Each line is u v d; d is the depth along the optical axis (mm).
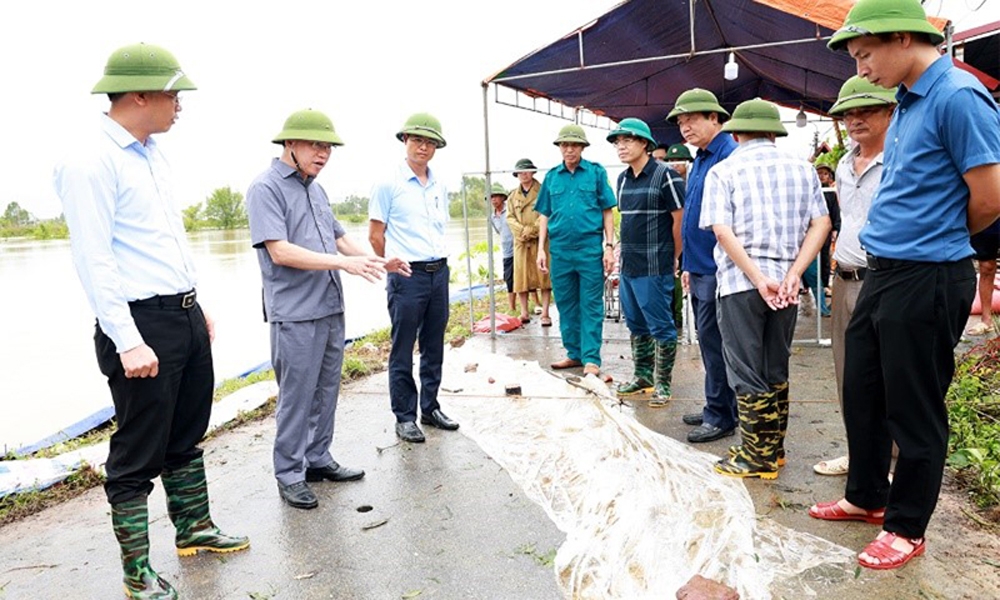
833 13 5293
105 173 2334
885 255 2441
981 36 7711
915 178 2352
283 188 3262
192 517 2846
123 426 2488
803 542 2723
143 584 2514
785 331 3297
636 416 4473
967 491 3094
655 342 4734
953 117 2227
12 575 2789
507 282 8930
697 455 3691
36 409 5441
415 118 4012
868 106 2934
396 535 2969
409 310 4109
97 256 2281
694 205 3887
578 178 5352
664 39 7641
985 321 6066
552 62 7316
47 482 3678
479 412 4652
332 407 3604
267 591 2564
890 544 2525
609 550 2699
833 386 4914
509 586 2512
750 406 3316
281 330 3279
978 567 2475
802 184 3244
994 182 2193
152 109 2436
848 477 2861
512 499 3275
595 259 5395
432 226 4164
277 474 3398
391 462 3842
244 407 4938
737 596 2316
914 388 2418
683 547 2686
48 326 7547
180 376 2588
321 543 2932
